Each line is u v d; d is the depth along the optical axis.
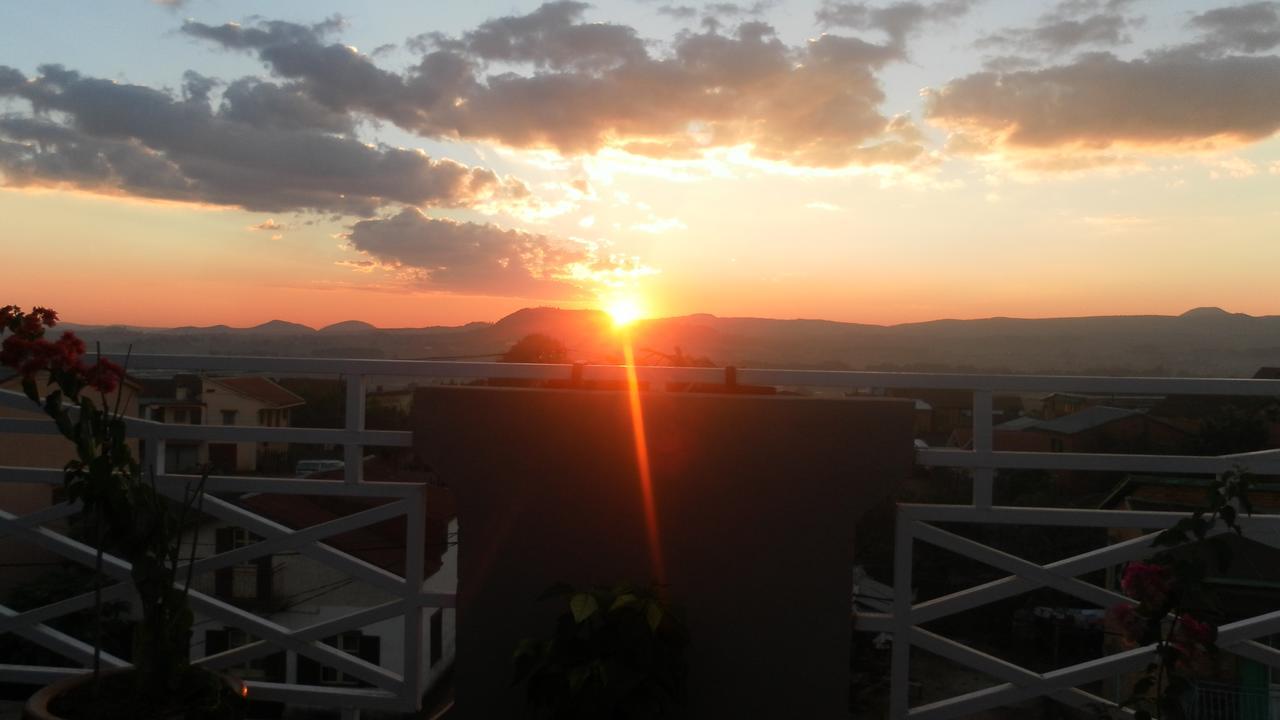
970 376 3.12
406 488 3.29
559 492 3.22
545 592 3.09
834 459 3.13
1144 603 2.79
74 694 2.81
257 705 3.63
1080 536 5.79
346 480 3.30
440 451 3.25
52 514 3.36
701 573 3.17
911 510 3.14
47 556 6.52
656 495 3.19
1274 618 3.02
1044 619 5.45
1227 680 3.81
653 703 2.94
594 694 2.90
